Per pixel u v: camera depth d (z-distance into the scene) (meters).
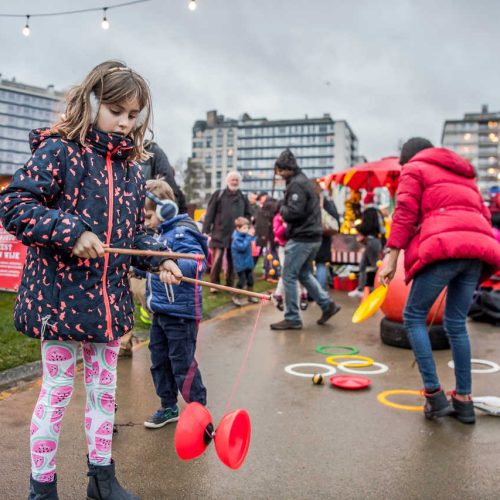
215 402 4.14
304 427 3.66
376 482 2.88
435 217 3.81
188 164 94.06
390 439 3.47
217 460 3.11
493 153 158.62
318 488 2.81
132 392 4.25
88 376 2.50
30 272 2.30
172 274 2.41
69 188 2.27
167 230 3.64
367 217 10.59
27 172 2.20
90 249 2.13
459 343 3.81
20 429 3.43
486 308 7.73
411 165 3.96
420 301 3.88
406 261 3.94
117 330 2.39
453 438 3.50
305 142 182.75
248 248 9.39
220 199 9.49
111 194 2.36
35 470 2.32
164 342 3.63
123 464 3.03
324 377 4.79
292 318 7.14
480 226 3.80
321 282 9.78
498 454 3.26
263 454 3.21
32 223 2.10
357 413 3.96
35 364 4.69
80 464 3.00
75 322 2.27
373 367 5.29
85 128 2.27
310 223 6.96
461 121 160.25
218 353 5.70
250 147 183.25
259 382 4.68
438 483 2.88
